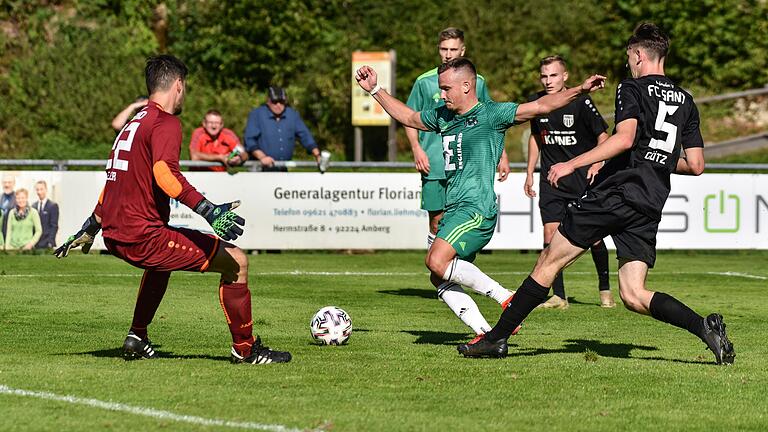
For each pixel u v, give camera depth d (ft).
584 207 75.77
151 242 71.51
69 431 55.62
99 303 113.19
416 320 103.71
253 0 274.16
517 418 59.41
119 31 270.67
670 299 76.18
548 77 113.39
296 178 171.42
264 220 170.91
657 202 75.41
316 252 177.68
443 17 283.59
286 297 122.01
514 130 263.29
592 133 115.14
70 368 73.20
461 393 65.82
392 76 247.29
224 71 272.72
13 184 165.99
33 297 117.70
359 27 280.31
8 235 166.30
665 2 286.46
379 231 172.96
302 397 64.03
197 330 94.38
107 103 254.47
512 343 88.74
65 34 268.82
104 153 246.27
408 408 61.41
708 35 283.79
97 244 170.71
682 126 76.13
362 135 263.49
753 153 254.06
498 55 280.92
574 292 133.18
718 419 60.08
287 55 276.41
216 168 175.01
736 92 278.87
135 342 77.36
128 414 59.21
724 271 160.35
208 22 277.23
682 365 77.00
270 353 75.82
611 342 89.76
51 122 253.03
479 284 80.69
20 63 261.03
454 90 80.64
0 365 74.43
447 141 82.02
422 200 112.68
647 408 62.49
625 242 76.59
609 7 291.17
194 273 145.28
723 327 75.36
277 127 178.09
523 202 174.09
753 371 74.74
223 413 59.57
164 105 73.15
